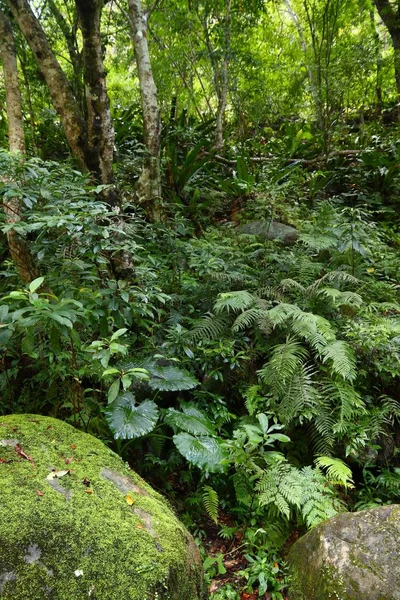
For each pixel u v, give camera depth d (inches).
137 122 275.7
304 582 77.7
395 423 122.3
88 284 96.7
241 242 174.6
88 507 59.5
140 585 52.4
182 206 193.0
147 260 135.3
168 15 287.9
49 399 96.7
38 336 85.4
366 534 75.2
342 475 93.6
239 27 286.7
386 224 217.0
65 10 235.9
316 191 242.1
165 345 111.1
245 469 99.3
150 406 93.0
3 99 212.4
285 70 338.3
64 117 118.9
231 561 92.1
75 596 49.3
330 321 132.2
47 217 79.8
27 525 53.6
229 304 119.3
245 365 124.6
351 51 261.9
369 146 289.4
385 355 121.1
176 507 101.0
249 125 358.0
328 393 113.3
